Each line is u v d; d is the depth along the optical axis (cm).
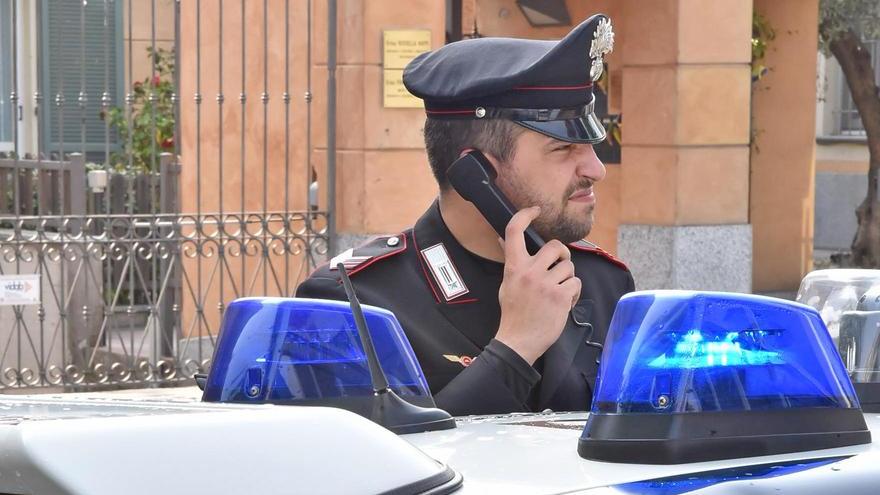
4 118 1791
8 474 129
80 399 188
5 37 1783
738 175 1380
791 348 193
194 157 1356
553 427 226
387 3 1198
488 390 296
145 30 1848
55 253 1164
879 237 2247
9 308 1239
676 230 1353
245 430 143
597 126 322
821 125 2856
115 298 1148
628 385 186
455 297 329
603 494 164
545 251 307
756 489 165
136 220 1268
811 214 1791
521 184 315
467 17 1623
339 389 239
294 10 1336
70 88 1819
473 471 177
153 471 132
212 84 1348
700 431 183
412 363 250
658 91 1366
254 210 1350
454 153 324
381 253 336
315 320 242
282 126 1347
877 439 199
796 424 189
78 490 127
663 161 1366
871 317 272
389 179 1205
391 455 153
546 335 302
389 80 1202
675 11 1348
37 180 1187
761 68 1716
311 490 140
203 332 1314
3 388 1120
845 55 2194
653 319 188
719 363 187
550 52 314
